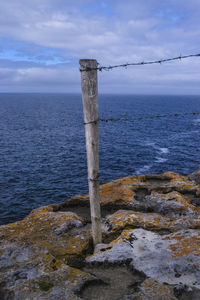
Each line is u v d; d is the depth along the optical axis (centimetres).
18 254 575
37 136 5603
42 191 2505
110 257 570
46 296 446
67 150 4291
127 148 4409
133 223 758
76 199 1018
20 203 2230
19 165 3328
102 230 759
